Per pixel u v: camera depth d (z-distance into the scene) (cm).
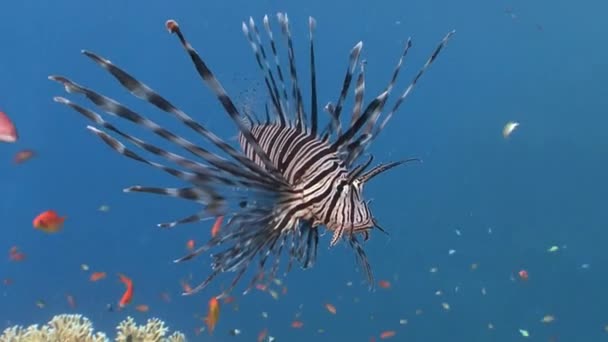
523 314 1666
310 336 1503
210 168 241
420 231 2277
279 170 260
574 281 1814
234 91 309
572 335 1589
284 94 281
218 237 247
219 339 1300
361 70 263
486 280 1841
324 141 254
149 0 3219
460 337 1550
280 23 276
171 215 2720
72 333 547
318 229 258
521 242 2091
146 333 584
